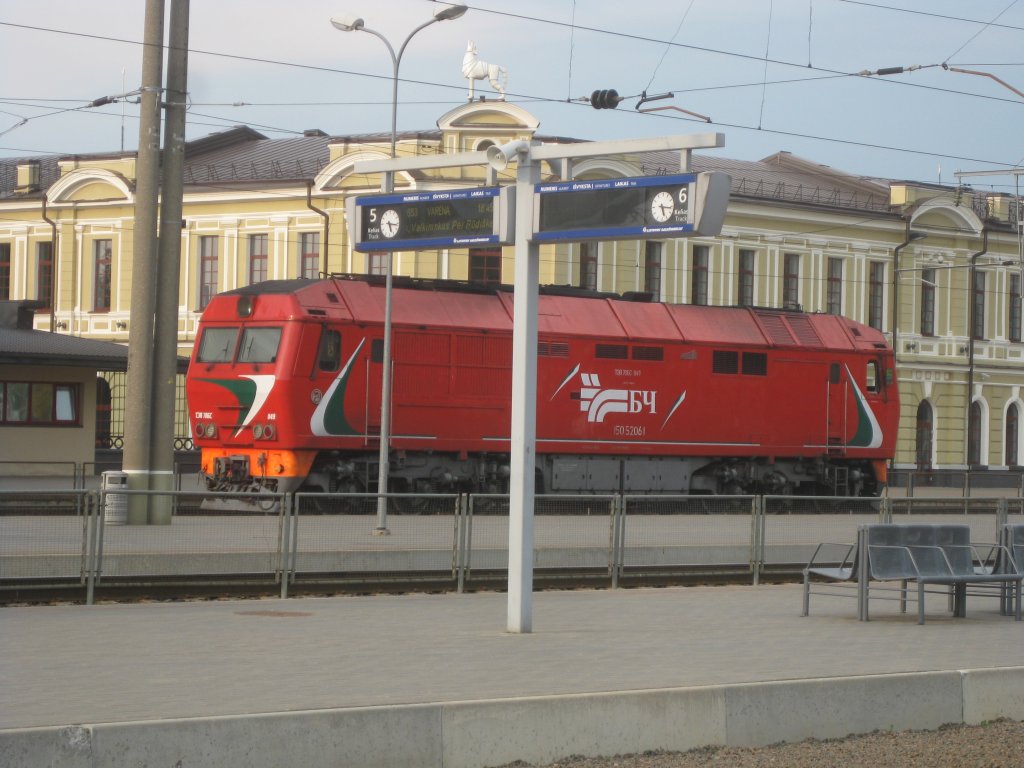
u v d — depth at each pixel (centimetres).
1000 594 2211
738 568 2853
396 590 2497
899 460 7431
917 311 7500
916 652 1712
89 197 7050
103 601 2223
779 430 4903
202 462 4138
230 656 1570
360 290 4162
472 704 1260
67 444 5306
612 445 4559
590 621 2014
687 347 4706
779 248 7031
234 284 6731
